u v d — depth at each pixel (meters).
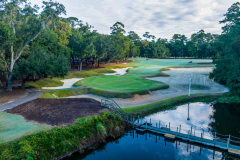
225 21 46.81
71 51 60.22
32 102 26.11
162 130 21.48
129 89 35.50
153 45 138.50
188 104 31.41
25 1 30.58
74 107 23.92
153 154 17.42
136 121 23.89
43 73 32.56
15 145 14.59
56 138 16.30
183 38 148.50
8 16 29.92
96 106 24.59
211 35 127.06
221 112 27.56
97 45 72.94
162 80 50.91
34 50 38.09
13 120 19.36
